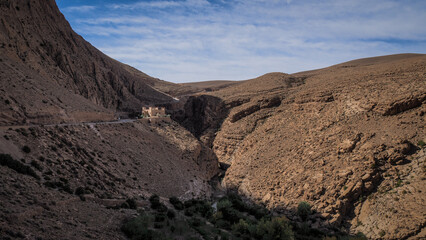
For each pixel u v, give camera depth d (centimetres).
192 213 4394
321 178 5331
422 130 5069
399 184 4519
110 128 6169
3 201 2120
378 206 4422
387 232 3931
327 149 5972
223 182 8119
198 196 6131
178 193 5631
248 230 4159
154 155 6494
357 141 5572
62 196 2847
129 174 4906
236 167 8262
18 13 7506
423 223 3659
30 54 6794
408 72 7238
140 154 6003
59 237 1989
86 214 2750
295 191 5562
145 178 5225
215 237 3462
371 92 6594
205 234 3459
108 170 4462
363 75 8169
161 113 9419
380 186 4691
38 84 5681
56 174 3347
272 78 14312
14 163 2891
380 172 4866
